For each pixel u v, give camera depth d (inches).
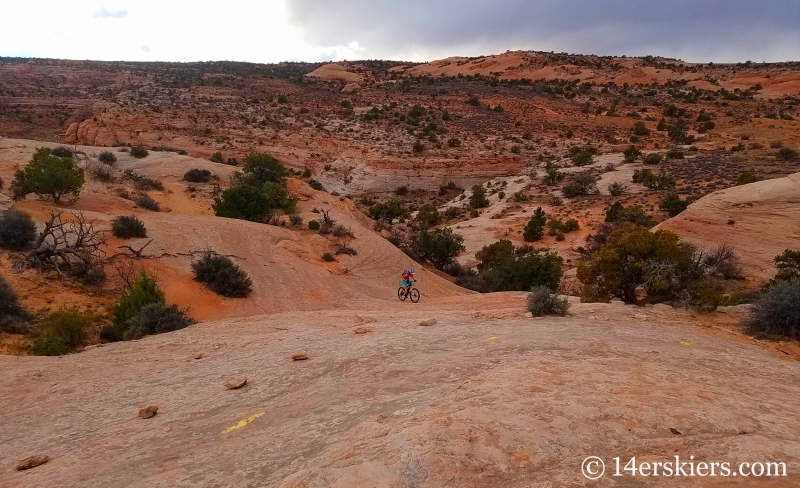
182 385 320.8
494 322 433.1
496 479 144.9
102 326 613.0
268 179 1829.5
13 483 203.2
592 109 4913.9
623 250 589.3
